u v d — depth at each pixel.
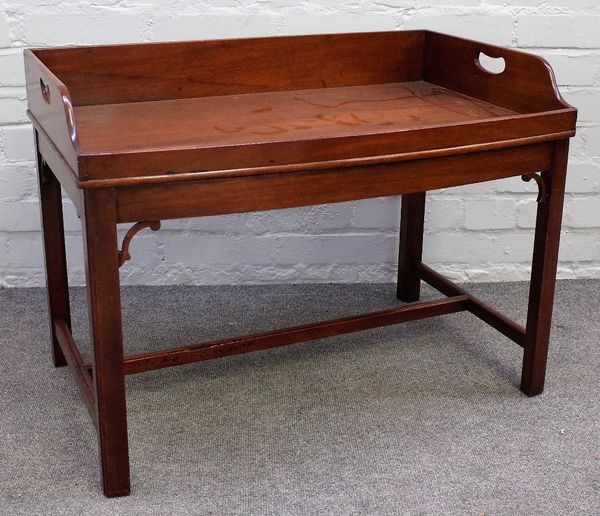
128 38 2.31
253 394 1.99
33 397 1.96
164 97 2.00
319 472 1.71
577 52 2.44
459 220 2.55
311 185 1.59
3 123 2.33
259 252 2.53
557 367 2.13
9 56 2.28
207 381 2.04
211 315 2.37
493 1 2.38
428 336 2.27
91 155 1.41
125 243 1.51
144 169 1.45
